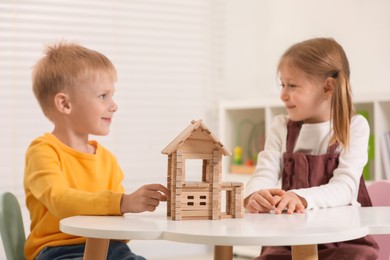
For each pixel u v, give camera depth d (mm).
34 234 1677
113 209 1432
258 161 1876
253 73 4199
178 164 1336
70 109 1736
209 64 4047
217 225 1266
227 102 3830
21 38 3500
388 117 3100
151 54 3863
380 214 1462
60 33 3600
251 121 3977
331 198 1605
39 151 1646
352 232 1203
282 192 1546
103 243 1385
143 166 3814
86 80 1726
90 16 3688
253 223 1297
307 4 3895
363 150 1748
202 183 1356
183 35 3963
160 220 1347
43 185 1572
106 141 3725
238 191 1386
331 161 1753
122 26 3783
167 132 3898
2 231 1636
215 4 4074
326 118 1839
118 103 3764
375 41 3477
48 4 3566
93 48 3697
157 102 3873
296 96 1806
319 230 1197
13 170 3471
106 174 1794
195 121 1347
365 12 3537
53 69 1746
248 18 4184
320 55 1806
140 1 3830
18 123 3490
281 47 4070
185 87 3967
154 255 3725
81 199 1469
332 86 1809
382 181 1895
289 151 1853
